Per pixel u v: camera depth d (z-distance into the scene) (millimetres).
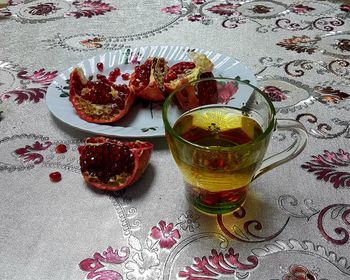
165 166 291
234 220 256
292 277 225
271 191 273
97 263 234
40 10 508
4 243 246
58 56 421
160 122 324
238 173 240
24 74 393
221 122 274
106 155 274
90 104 326
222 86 294
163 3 519
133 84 344
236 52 419
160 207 264
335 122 326
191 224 254
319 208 261
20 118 339
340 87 365
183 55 397
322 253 237
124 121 326
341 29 452
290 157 270
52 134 322
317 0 512
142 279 227
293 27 460
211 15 490
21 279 228
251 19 478
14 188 280
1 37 454
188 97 277
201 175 243
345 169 286
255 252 239
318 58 405
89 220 257
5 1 526
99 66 385
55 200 270
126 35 456
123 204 266
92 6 515
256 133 262
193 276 228
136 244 244
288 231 249
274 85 370
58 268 232
